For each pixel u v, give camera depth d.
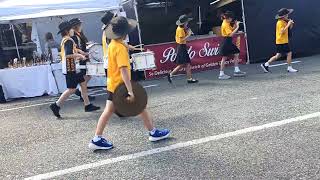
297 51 12.77
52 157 5.46
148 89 9.92
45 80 10.63
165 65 11.73
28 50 13.23
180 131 6.00
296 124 5.82
